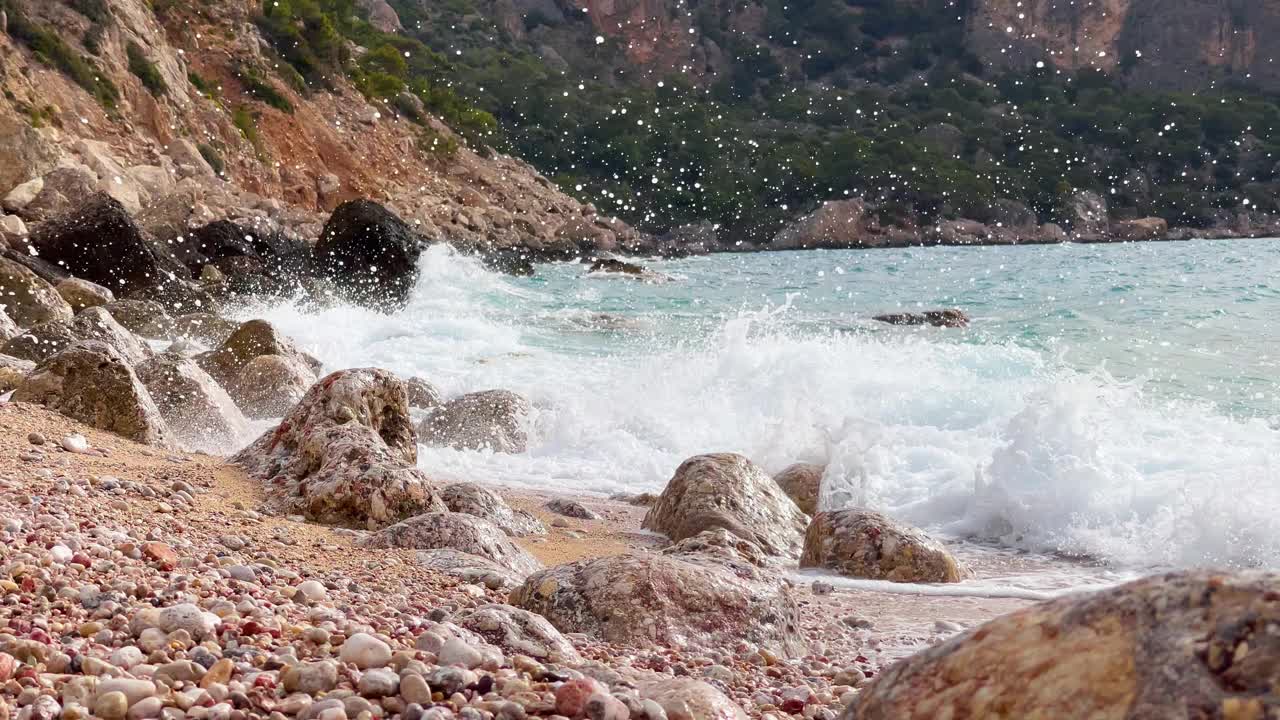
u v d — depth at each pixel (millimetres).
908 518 8203
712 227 88688
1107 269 28766
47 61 35312
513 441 10227
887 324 18766
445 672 3117
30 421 7316
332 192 49250
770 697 3918
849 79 150625
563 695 2980
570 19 150000
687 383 11625
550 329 19547
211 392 8914
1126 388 9734
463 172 61312
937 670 2143
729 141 103562
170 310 18984
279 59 53250
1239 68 138375
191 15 50094
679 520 7223
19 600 3654
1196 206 98750
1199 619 1893
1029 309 19844
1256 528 6863
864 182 95312
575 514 7789
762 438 9836
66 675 2953
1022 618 2117
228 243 25109
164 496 6062
